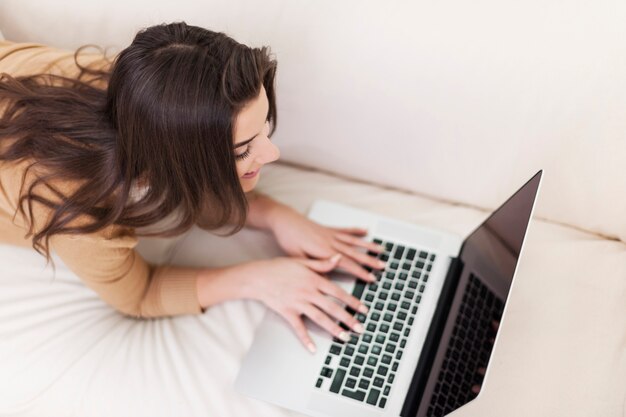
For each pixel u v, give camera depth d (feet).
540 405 2.40
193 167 2.01
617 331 2.53
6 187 2.36
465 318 2.48
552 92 2.50
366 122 2.86
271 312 2.72
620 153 2.53
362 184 3.20
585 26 2.37
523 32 2.43
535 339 2.56
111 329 2.77
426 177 3.00
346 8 2.57
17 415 2.63
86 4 2.82
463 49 2.51
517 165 2.77
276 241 3.05
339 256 2.78
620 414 2.36
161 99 1.82
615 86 2.40
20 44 2.72
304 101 2.88
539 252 2.79
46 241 2.29
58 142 2.15
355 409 2.45
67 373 2.58
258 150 2.18
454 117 2.70
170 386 2.54
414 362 2.56
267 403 2.52
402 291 2.76
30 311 2.73
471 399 2.18
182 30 1.92
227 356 2.64
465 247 2.78
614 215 2.70
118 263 2.46
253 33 2.74
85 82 2.46
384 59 2.62
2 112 2.35
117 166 2.09
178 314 2.83
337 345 2.61
